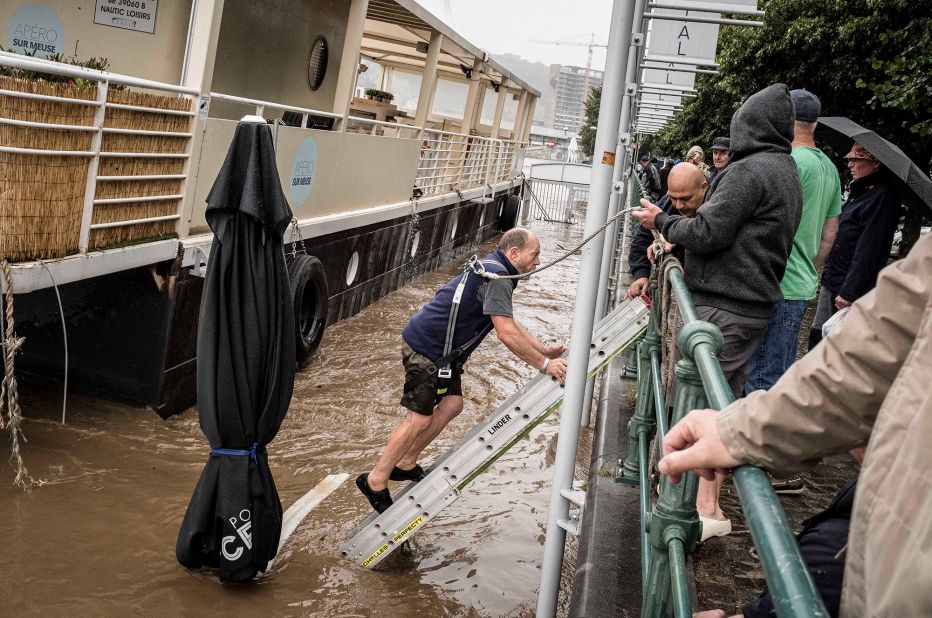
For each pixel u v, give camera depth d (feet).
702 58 23.71
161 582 15.31
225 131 24.99
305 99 38.27
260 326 15.78
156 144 21.84
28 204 17.67
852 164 19.13
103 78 18.93
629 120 22.34
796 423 4.42
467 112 61.57
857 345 4.18
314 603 15.33
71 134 18.52
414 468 17.63
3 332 17.33
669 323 13.93
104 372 23.20
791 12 56.29
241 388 15.56
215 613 14.64
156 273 22.49
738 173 12.59
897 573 3.47
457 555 17.79
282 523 17.04
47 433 20.63
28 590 14.37
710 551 13.30
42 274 18.12
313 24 37.32
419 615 15.30
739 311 12.94
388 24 53.52
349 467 21.67
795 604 3.54
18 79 16.92
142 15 27.43
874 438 3.89
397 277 46.21
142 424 22.30
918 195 17.57
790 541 3.92
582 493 12.70
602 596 11.66
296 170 30.12
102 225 20.03
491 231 76.79
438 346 16.39
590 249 12.34
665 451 5.29
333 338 34.42
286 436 23.36
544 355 16.21
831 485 16.74
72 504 17.48
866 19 49.93
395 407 26.53
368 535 16.78
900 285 4.06
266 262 16.20
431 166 49.83
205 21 23.12
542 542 18.74
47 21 27.91
